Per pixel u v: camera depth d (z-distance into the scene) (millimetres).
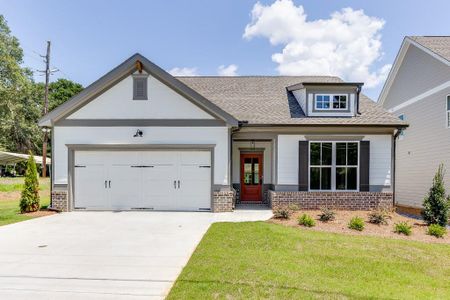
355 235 8195
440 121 13734
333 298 4340
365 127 11930
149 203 11852
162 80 11727
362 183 11977
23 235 8008
